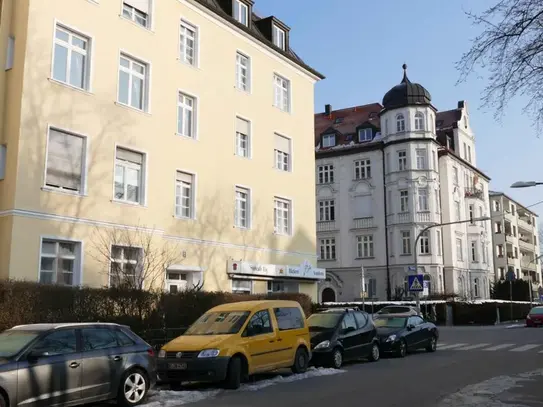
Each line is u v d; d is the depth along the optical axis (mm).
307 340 13961
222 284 23641
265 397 10383
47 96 16797
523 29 10258
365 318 16828
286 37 29969
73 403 8805
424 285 25516
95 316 14742
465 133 56625
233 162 25062
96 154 18078
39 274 16062
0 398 7906
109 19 19078
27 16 16500
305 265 28562
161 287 19062
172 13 22359
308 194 30156
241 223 25578
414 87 48406
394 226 47312
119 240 18422
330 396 10414
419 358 17641
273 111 28125
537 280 87375
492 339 26172
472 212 54688
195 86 23297
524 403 9688
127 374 9711
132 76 20062
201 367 11125
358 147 50438
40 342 8695
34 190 16172
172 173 21594
